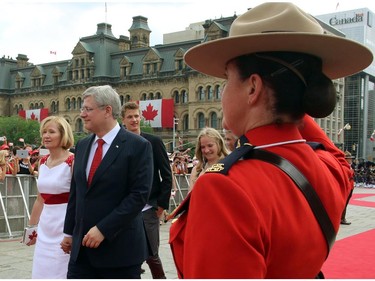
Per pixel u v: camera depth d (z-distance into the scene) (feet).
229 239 3.61
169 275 19.62
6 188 29.25
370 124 359.66
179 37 291.79
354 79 321.11
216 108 212.02
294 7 4.54
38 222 14.85
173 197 40.91
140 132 17.71
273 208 3.92
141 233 11.21
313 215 4.28
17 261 21.81
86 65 256.11
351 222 40.45
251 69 4.47
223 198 3.76
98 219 10.57
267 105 4.42
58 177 13.25
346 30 311.27
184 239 4.10
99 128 11.09
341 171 5.45
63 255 13.07
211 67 5.22
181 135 222.07
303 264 4.17
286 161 4.30
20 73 296.30
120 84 249.34
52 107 277.03
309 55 4.68
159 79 234.58
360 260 22.98
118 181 10.71
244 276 3.54
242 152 4.24
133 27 282.97
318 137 6.11
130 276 10.90
